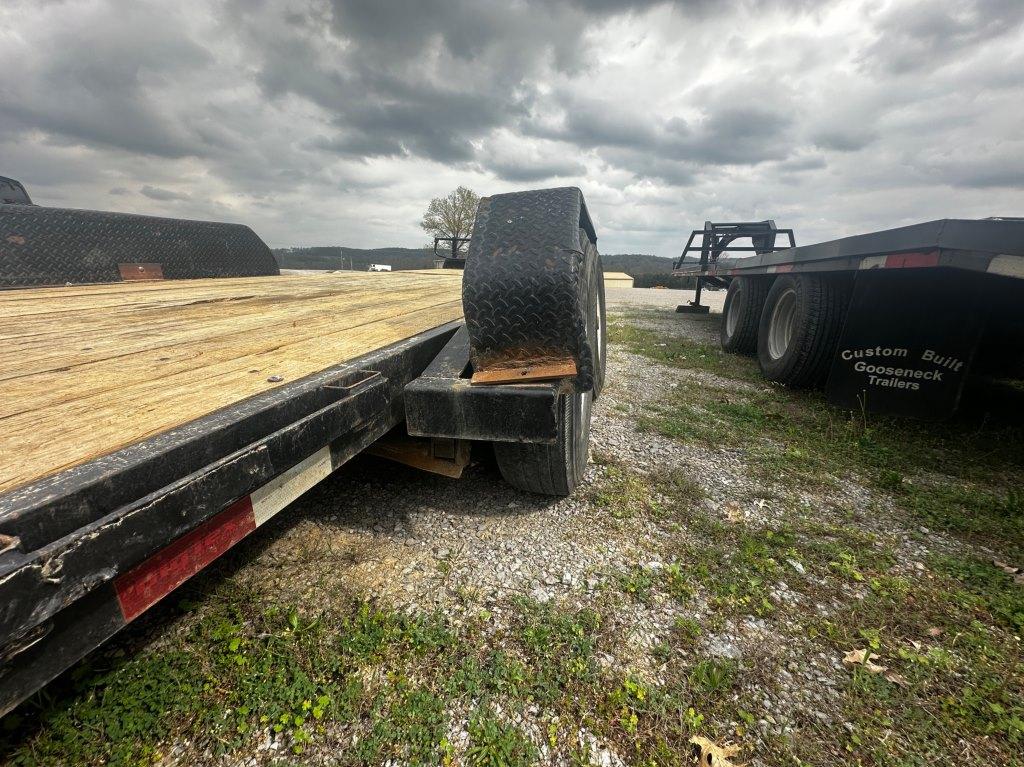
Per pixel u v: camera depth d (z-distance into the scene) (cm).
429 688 151
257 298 355
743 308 666
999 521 250
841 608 191
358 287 450
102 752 130
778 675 160
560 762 132
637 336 873
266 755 131
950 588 202
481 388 173
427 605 185
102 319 251
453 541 226
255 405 116
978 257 253
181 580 100
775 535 237
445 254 991
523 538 230
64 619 78
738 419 401
